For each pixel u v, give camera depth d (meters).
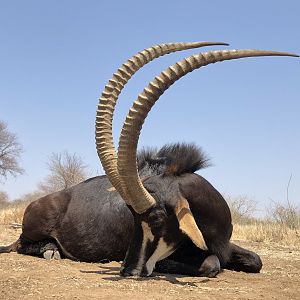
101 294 6.20
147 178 7.75
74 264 9.11
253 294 6.64
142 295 6.17
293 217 19.39
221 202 8.41
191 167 8.13
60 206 9.97
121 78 7.50
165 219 7.37
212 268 7.95
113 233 9.36
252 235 16.62
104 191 9.82
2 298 6.11
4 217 19.19
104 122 7.38
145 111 6.94
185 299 6.06
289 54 6.68
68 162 29.16
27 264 8.60
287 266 9.98
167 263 8.06
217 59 6.96
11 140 55.81
